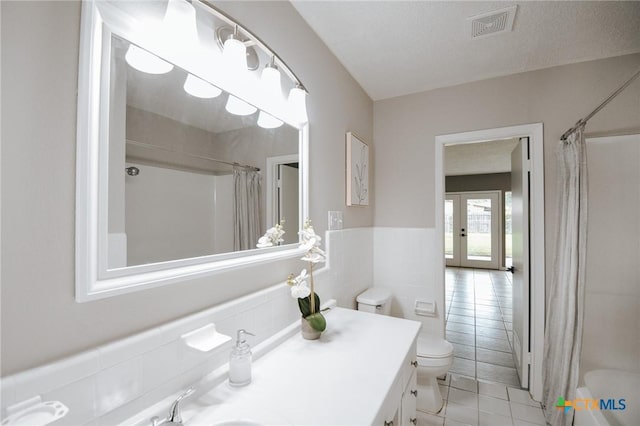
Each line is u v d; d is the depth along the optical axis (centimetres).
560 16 157
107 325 70
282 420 76
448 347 197
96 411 66
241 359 92
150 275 79
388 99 264
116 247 72
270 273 127
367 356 111
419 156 251
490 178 736
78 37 65
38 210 59
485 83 229
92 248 66
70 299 63
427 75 223
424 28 169
